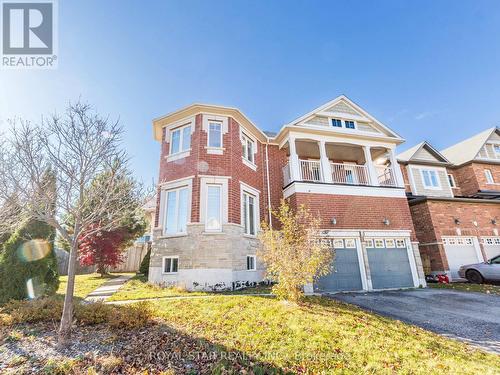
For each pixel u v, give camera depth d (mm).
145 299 7695
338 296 9719
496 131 22203
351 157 16625
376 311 7273
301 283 6871
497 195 18688
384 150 15742
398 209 12867
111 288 10547
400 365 3633
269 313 5848
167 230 11258
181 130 12609
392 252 12117
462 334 5312
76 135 4684
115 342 4199
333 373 3369
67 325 4070
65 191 4562
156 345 4102
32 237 7445
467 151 21578
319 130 13609
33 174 4289
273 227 13000
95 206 4930
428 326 5852
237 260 10555
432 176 19359
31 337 4332
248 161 13117
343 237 11711
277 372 3346
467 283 13031
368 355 3902
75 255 4480
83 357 3619
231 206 11078
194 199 10875
